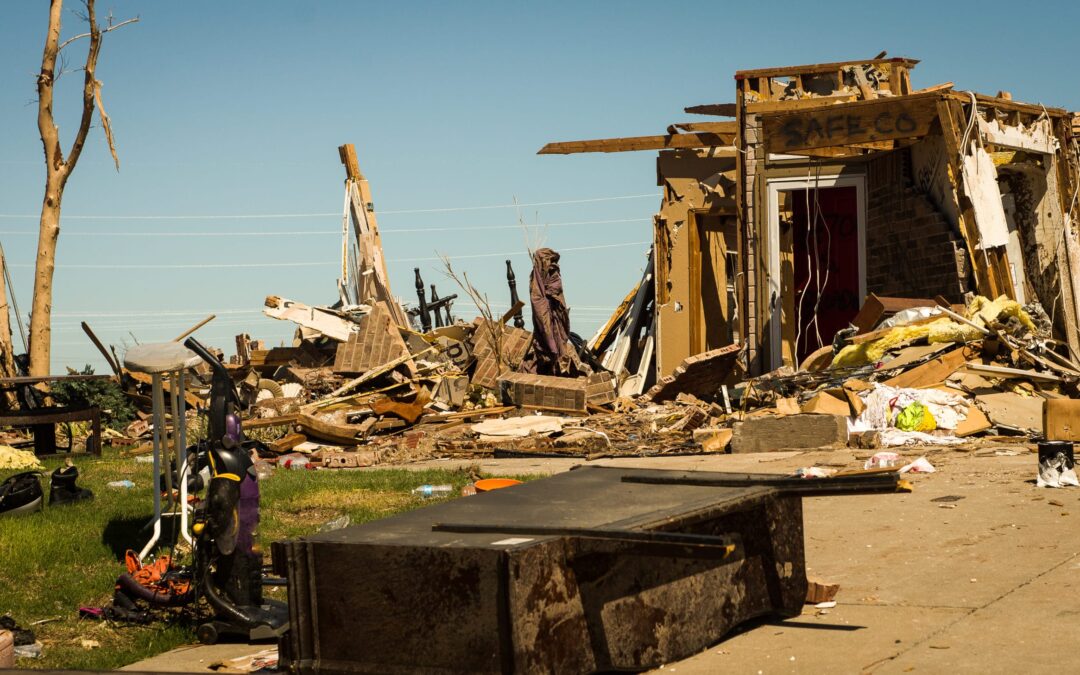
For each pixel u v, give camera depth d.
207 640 6.90
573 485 6.38
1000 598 6.26
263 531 9.79
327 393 27.59
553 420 20.08
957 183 19.41
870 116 20.22
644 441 17.72
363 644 4.88
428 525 5.28
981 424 15.25
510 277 39.62
